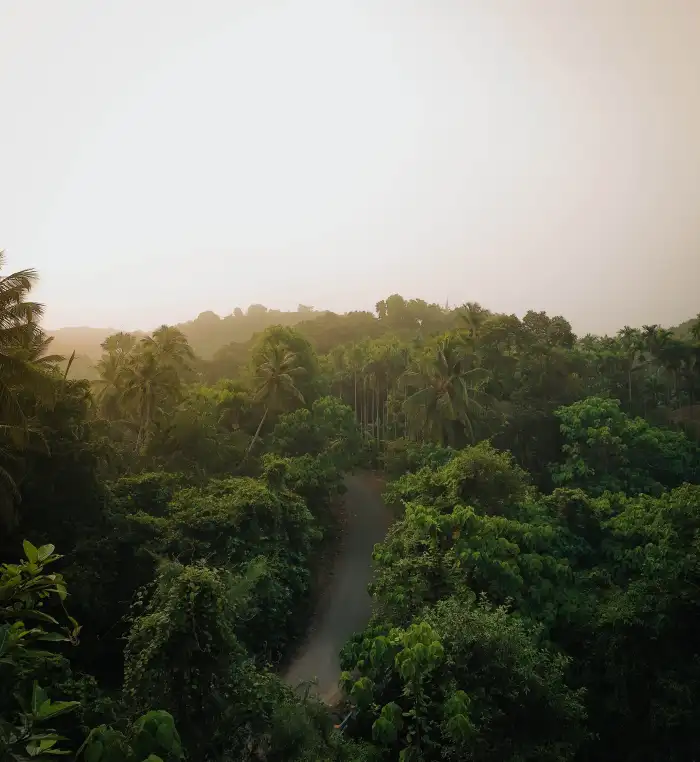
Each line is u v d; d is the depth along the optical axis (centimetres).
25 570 832
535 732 1483
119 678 1908
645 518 2548
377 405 6312
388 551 2325
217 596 1174
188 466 3603
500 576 2011
